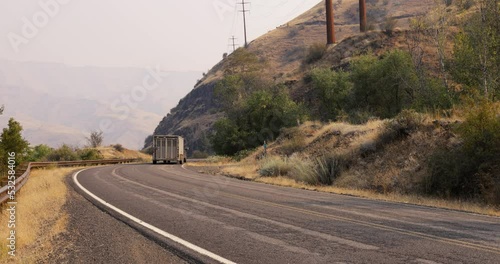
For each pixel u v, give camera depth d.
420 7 128.12
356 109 45.94
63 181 19.66
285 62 138.25
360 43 78.62
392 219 9.23
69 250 6.74
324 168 20.41
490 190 13.41
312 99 67.88
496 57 23.47
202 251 6.40
